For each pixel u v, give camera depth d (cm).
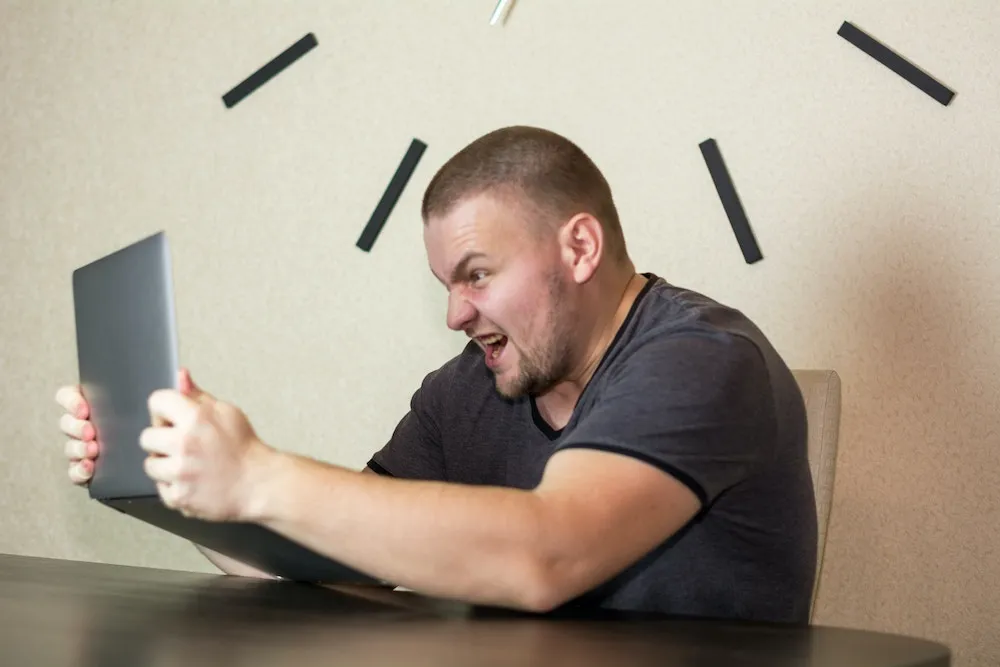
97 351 105
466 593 87
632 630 84
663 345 106
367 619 86
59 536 226
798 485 118
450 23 204
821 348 176
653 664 67
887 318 172
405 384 204
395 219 206
